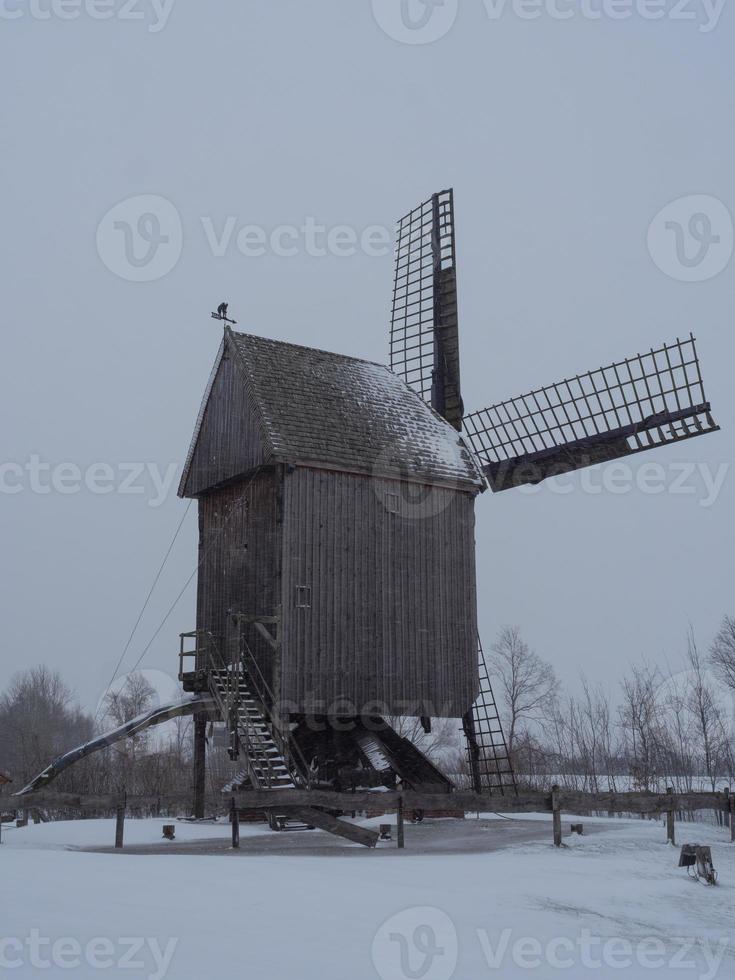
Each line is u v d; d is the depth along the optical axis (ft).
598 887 50.78
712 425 103.50
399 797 68.59
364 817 98.89
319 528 94.27
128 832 84.58
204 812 103.24
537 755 184.24
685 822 98.94
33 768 169.27
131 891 42.24
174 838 79.66
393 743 104.17
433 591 101.09
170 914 37.91
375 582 96.94
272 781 83.56
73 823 93.71
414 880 49.70
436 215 127.34
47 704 330.95
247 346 102.89
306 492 94.12
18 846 71.05
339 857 60.54
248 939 34.91
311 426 97.09
